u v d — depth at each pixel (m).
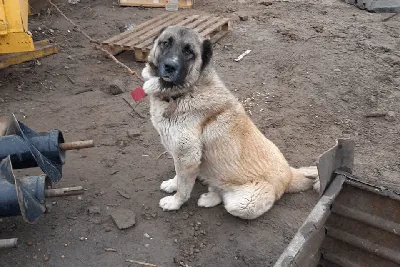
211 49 2.28
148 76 2.36
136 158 2.84
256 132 2.45
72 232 2.40
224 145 2.34
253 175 2.40
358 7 5.40
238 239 2.40
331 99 3.43
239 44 4.20
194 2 5.24
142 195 2.61
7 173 2.17
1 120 2.57
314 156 2.91
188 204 2.57
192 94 2.26
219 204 2.56
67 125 3.08
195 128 2.28
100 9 4.94
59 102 3.30
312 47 4.16
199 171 2.47
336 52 4.07
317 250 2.09
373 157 2.92
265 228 2.45
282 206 2.56
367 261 2.09
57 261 2.28
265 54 4.00
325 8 5.32
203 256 2.33
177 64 2.18
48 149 2.37
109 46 3.81
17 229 2.40
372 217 2.02
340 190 2.04
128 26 4.36
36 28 4.28
